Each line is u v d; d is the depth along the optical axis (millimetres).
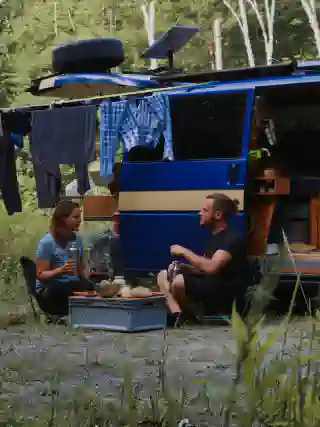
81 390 4012
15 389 4223
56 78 9180
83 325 6766
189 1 20047
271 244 7660
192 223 7457
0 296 8695
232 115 7559
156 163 7660
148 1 20062
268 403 3389
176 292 6914
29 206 14203
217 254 6820
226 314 6934
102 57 9281
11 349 5617
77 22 20344
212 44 18688
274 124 9289
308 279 7289
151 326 6715
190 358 5152
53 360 5109
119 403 3742
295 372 3385
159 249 7613
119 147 8164
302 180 8398
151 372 4637
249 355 2941
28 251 11500
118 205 7852
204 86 7781
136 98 7871
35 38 19922
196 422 3379
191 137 7695
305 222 8352
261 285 2854
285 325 3289
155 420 3387
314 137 9297
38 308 7902
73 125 8258
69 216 7277
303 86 7516
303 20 19312
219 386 4043
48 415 3525
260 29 19500
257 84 7613
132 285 7789
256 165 8008
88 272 7418
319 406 3238
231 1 19922
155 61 18125
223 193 7344
